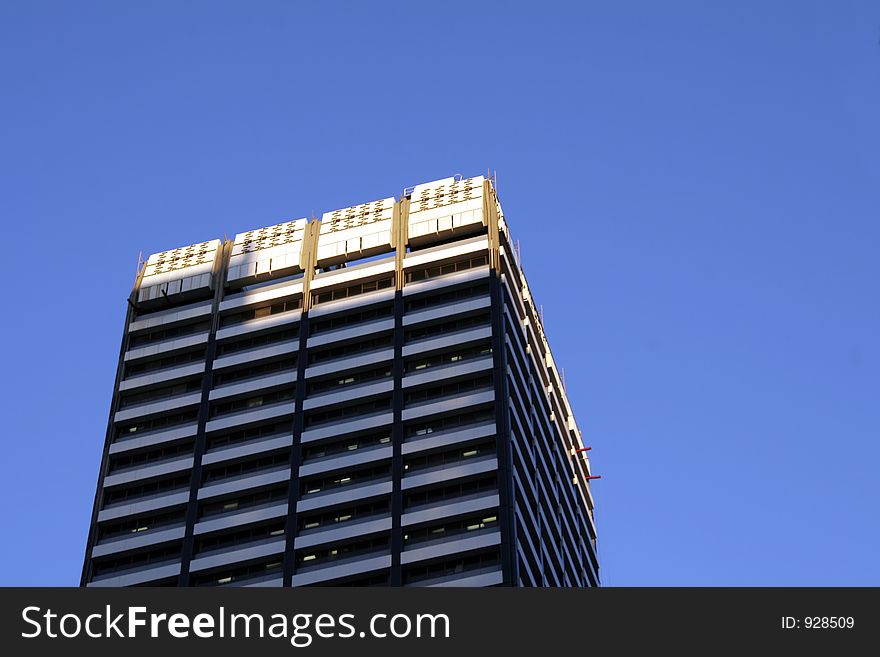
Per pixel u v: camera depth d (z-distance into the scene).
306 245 167.12
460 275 155.12
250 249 169.38
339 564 134.00
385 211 167.00
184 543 140.88
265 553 136.88
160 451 151.62
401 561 131.38
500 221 166.00
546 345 179.38
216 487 144.88
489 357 146.00
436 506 135.00
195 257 171.50
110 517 145.75
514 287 161.25
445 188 167.25
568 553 156.50
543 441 157.25
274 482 142.88
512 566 127.94
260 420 149.00
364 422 144.38
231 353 157.75
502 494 133.88
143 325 164.88
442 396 144.50
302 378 151.12
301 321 157.50
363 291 158.88
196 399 153.88
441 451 139.75
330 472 141.62
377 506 138.50
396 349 149.75
